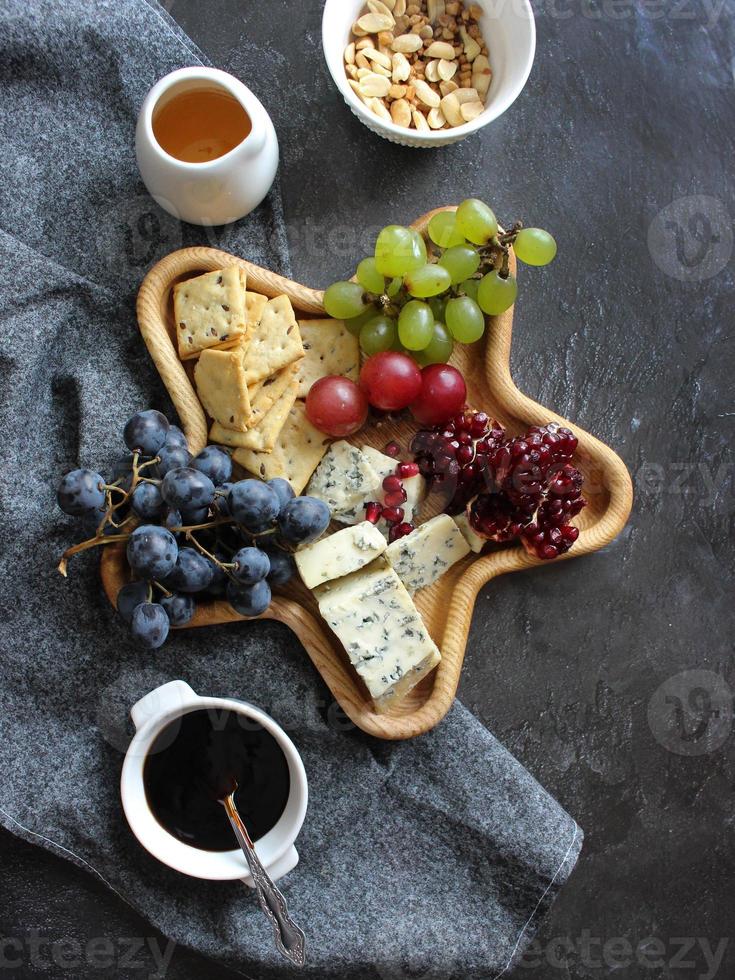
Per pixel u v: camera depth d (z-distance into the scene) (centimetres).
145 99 57
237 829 55
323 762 60
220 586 57
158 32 61
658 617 64
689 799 63
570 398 64
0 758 59
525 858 61
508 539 60
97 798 59
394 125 60
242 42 63
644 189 65
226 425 59
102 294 60
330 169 63
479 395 62
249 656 59
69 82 60
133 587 56
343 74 60
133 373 61
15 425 59
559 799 63
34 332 59
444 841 61
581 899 63
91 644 59
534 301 64
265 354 59
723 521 64
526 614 63
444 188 64
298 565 58
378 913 60
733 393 65
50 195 60
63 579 59
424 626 59
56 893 61
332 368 61
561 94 64
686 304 65
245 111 57
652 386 64
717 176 65
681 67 65
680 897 63
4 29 59
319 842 60
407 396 58
